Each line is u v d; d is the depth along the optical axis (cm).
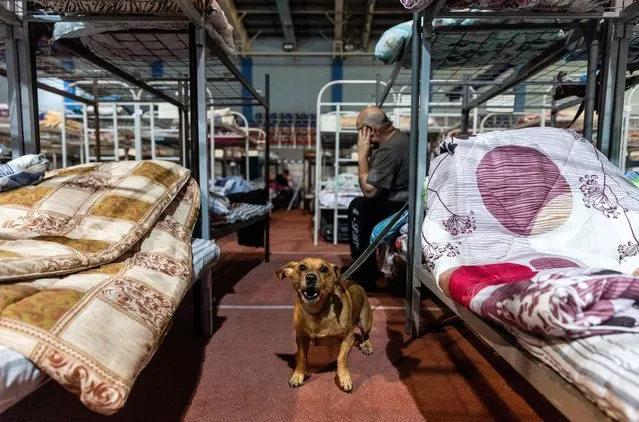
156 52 240
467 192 162
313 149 892
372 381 156
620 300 73
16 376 74
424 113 185
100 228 140
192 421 130
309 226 679
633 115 429
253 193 386
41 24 196
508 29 198
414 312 198
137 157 447
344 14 926
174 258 146
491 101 437
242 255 412
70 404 139
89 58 224
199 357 176
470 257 144
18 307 86
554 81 296
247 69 1116
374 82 422
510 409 137
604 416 62
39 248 117
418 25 188
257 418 132
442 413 135
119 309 100
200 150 191
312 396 145
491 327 104
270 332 206
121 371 84
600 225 145
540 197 156
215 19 196
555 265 123
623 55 183
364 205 267
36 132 192
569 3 165
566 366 71
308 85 1117
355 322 161
